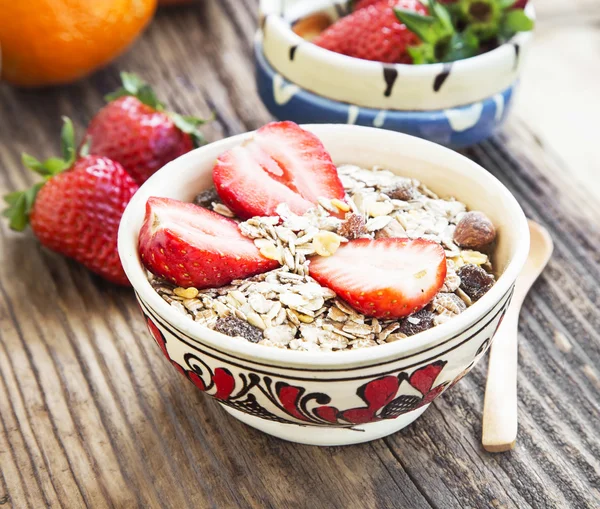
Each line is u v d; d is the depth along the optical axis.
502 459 0.46
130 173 0.54
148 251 0.44
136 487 0.45
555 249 0.54
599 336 0.50
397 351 0.40
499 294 0.42
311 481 0.45
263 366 0.41
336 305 0.43
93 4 0.59
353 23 0.56
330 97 0.54
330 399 0.41
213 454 0.46
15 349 0.50
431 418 0.47
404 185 0.47
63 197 0.51
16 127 0.61
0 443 0.46
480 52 0.57
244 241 0.45
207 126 0.60
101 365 0.49
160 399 0.48
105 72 0.65
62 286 0.52
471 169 0.47
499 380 0.47
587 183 0.57
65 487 0.45
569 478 0.45
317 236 0.45
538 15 0.71
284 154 0.47
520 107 0.63
